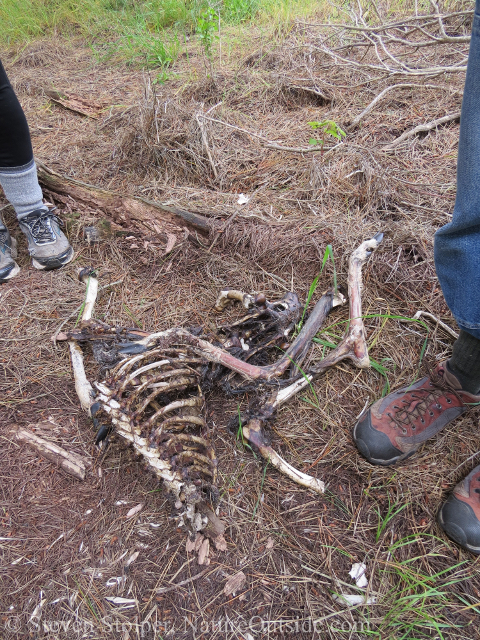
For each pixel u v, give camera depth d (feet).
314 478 4.87
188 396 5.45
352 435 5.27
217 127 10.03
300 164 8.98
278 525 4.63
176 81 12.46
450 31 12.49
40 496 4.88
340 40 12.49
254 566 4.36
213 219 7.89
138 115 10.11
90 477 5.04
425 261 6.72
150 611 4.09
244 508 4.75
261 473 5.03
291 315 6.07
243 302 6.27
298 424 5.49
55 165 9.91
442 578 4.22
